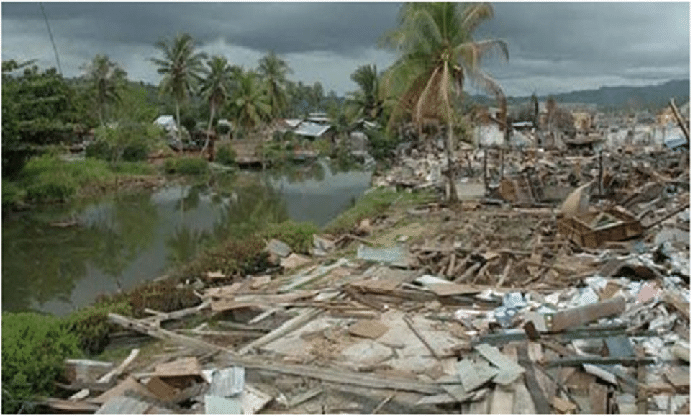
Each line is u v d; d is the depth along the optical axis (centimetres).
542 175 3112
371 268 1631
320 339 1138
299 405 898
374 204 2866
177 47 5647
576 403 855
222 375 966
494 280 1481
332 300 1368
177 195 4166
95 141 5400
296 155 6272
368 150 6359
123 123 5503
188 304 1477
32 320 1182
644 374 905
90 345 1223
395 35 2653
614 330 1036
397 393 913
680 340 987
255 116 5994
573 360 937
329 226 2427
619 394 859
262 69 6706
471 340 1059
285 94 6788
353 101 6612
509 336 1042
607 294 1234
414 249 1791
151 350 1177
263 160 5806
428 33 2581
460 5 2617
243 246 1942
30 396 940
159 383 954
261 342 1141
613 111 8106
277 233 2048
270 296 1416
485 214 2484
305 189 4347
